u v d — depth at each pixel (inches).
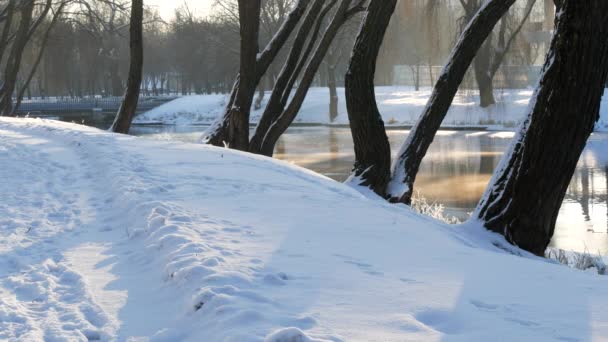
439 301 208.1
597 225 802.8
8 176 519.8
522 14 2397.9
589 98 480.1
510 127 2303.2
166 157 591.2
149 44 4881.9
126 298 229.6
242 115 894.4
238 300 202.7
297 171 570.6
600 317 195.0
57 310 219.1
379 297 211.5
